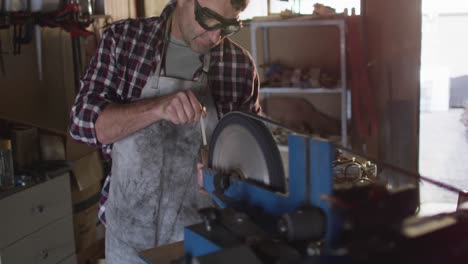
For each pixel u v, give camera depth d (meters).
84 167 2.45
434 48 3.21
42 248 2.05
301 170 0.76
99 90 1.35
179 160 1.38
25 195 1.94
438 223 0.64
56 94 2.67
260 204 0.86
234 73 1.48
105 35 1.38
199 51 1.33
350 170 1.03
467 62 3.14
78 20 2.53
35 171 2.07
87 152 2.50
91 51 2.78
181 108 1.15
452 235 0.64
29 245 1.98
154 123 1.34
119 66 1.37
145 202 1.40
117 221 1.42
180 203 1.40
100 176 2.57
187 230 0.84
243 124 0.94
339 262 0.60
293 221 0.70
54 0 2.53
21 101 2.52
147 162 1.37
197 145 1.39
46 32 2.60
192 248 0.83
